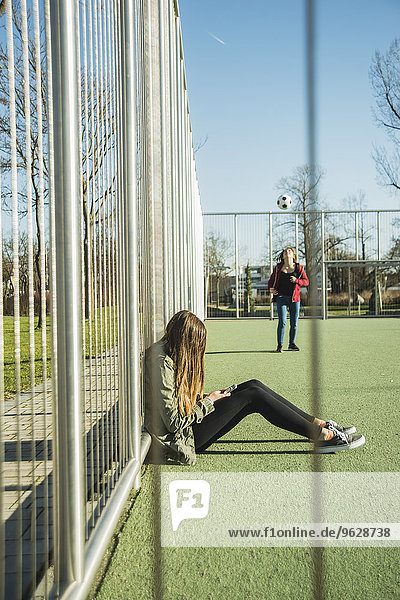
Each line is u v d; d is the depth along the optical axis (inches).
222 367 229.5
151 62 127.6
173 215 162.1
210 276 657.0
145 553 63.5
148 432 105.3
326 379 193.2
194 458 95.9
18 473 38.9
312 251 23.2
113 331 81.3
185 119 255.9
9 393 149.3
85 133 63.0
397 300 672.4
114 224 80.0
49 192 48.9
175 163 175.2
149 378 97.0
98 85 68.7
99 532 59.9
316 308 24.2
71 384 49.9
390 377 197.8
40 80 44.7
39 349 234.2
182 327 96.1
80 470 50.3
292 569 58.9
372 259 661.3
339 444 102.3
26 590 48.0
